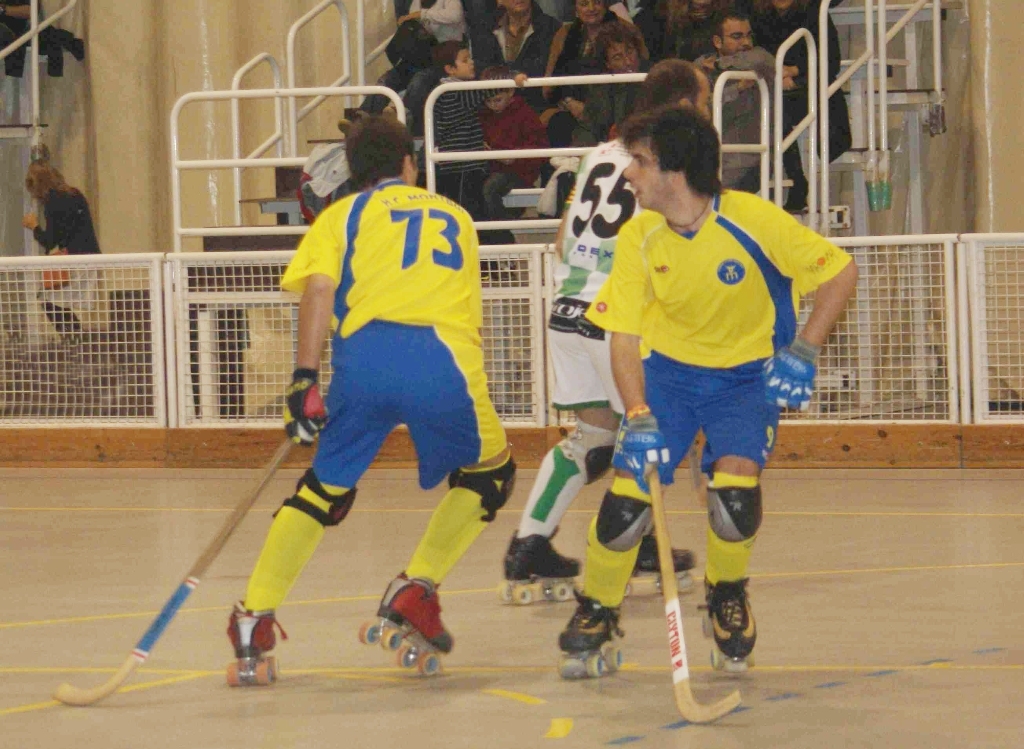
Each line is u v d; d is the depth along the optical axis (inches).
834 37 1385.3
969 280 1167.0
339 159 1219.2
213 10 1675.7
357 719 493.4
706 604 594.6
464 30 1457.9
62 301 1285.7
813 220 1273.4
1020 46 1526.8
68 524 973.8
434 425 556.1
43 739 471.8
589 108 1277.1
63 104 1772.9
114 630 646.5
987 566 765.3
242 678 543.5
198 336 1263.5
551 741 459.2
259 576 551.2
